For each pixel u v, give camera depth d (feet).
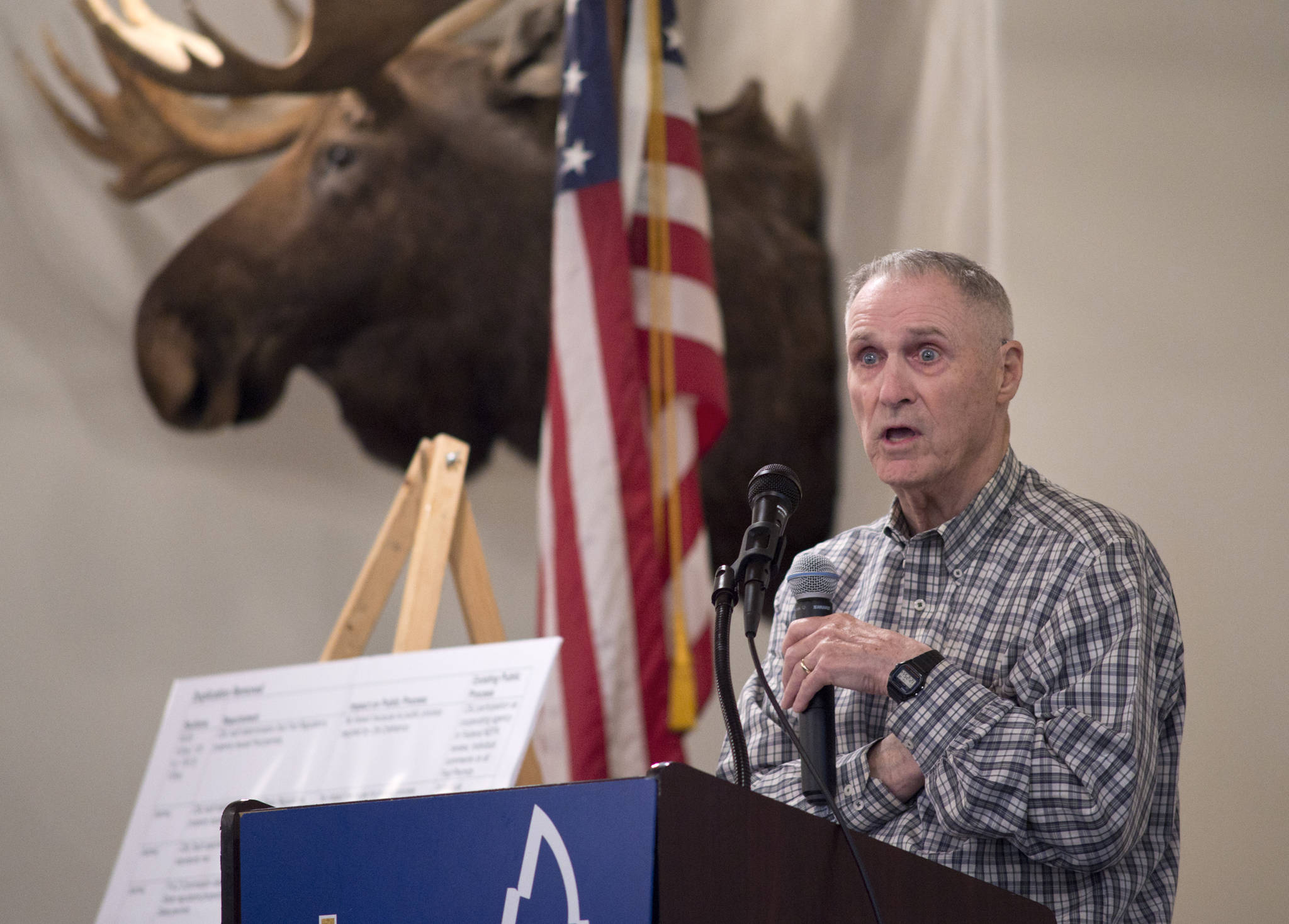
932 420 15.74
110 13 47.96
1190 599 31.78
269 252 48.78
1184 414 32.81
